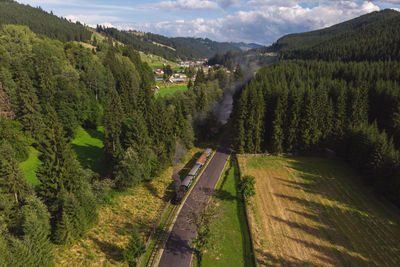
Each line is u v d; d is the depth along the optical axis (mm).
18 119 70375
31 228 32500
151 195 58344
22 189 39719
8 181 38062
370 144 63844
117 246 41031
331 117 79000
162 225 47344
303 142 79375
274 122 78000
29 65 89188
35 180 57469
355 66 118625
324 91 79500
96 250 39469
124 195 56500
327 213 51500
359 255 40438
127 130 63156
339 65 135125
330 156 79375
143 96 98812
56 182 42438
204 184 62969
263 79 112688
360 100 80188
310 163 75125
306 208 53156
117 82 123562
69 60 125062
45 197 42750
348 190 60188
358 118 80812
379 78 103062
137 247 36781
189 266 38031
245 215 50781
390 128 79312
